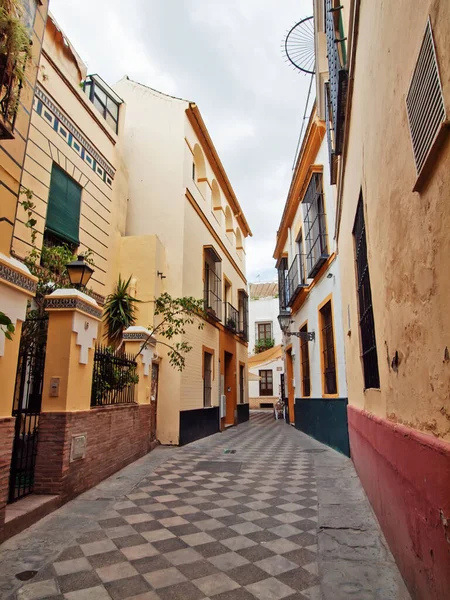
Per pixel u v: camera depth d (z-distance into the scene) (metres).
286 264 16.41
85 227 8.77
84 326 5.44
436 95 1.74
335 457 8.03
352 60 4.14
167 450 9.16
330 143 7.23
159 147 12.15
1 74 3.40
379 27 2.87
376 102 3.11
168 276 11.13
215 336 14.11
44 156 7.44
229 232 18.36
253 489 5.71
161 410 10.12
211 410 13.05
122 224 10.73
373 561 3.22
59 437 4.83
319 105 8.90
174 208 11.55
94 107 9.32
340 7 5.09
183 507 4.84
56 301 5.25
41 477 4.73
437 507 1.93
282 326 16.62
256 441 11.02
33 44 4.43
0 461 3.54
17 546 3.56
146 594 2.84
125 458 7.07
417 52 2.00
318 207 10.09
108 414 6.25
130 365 7.65
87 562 3.32
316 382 10.92
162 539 3.83
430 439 2.06
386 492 3.39
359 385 5.70
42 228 7.29
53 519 4.25
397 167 2.56
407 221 2.38
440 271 1.86
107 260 9.71
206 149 14.19
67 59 8.74
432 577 2.05
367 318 4.68
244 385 18.94
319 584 2.99
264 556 3.48
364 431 4.93
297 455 8.53
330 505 4.76
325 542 3.66
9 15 3.36
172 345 10.41
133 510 4.68
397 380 2.92
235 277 18.50
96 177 9.35
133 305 9.94
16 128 4.11
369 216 3.83
